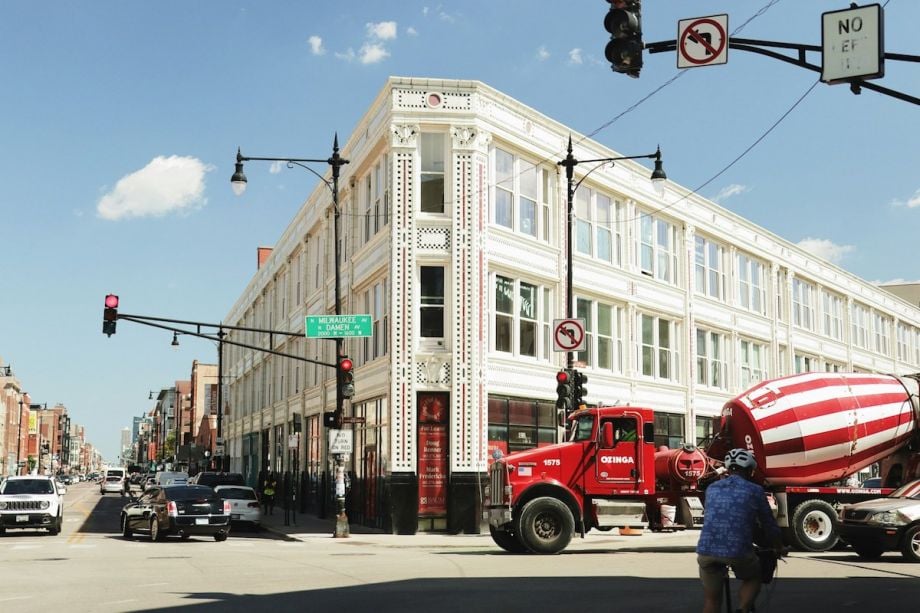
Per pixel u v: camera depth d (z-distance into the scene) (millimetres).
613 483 21406
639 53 11344
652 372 39094
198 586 15391
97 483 184250
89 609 12695
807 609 12281
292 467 47719
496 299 30938
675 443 39969
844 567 17844
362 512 33844
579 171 34781
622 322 37281
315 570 18016
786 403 22141
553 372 32938
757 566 9188
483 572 17359
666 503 21734
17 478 33500
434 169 30344
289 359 50281
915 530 18750
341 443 28406
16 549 24750
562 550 22141
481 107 30484
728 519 9078
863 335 61531
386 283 31750
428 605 12945
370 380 32844
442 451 29250
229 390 77688
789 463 22047
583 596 13820
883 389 22812
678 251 41562
